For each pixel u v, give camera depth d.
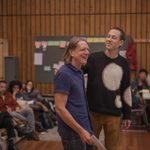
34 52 10.03
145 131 7.93
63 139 2.61
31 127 7.26
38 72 10.00
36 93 8.76
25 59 10.10
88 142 2.49
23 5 10.07
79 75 2.69
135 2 9.69
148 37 9.66
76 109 2.61
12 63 9.65
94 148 2.72
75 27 9.93
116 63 3.29
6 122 5.95
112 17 9.79
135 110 8.48
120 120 3.39
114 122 3.31
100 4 9.81
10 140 5.86
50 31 10.01
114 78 3.27
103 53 3.31
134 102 8.53
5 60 9.65
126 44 9.45
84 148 2.58
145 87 9.04
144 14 9.66
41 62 9.98
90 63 3.29
